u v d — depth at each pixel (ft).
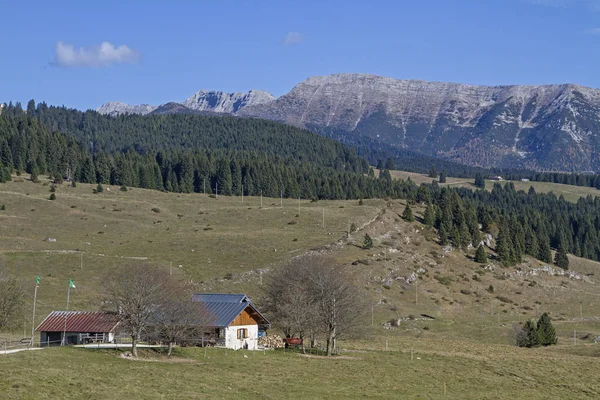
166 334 285.43
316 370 282.36
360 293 409.28
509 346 424.87
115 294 290.35
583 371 323.16
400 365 310.24
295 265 403.95
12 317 356.59
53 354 249.96
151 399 204.54
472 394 263.08
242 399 218.59
